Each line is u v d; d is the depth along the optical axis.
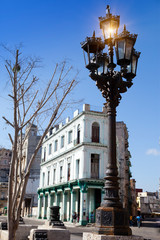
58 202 35.88
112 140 6.75
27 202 50.19
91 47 7.36
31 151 49.53
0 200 60.81
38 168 50.22
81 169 29.84
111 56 7.22
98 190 30.05
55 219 12.84
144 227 29.45
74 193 31.41
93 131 31.20
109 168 6.60
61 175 36.16
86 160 29.78
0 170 68.00
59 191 35.31
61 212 33.81
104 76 6.95
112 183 6.46
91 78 7.00
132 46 7.02
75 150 32.12
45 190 40.53
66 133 35.78
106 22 7.33
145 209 91.56
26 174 6.48
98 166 30.36
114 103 6.99
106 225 5.97
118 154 38.84
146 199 92.88
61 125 38.00
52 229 8.80
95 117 31.41
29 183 49.12
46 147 43.16
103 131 31.30
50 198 38.44
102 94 7.15
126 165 44.34
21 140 7.23
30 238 8.90
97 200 29.73
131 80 7.26
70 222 30.53
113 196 6.34
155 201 92.75
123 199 38.41
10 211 6.09
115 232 5.87
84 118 30.94
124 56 6.86
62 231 8.83
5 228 11.16
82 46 7.34
